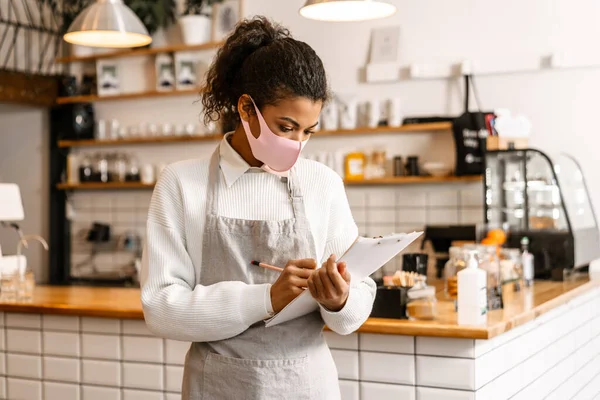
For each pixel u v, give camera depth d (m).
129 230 5.98
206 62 5.66
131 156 5.97
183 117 5.79
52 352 3.30
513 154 4.26
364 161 5.14
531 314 2.94
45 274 6.27
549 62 4.70
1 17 6.00
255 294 1.72
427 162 5.05
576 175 4.43
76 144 6.02
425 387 2.64
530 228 4.19
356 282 1.79
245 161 1.86
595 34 4.62
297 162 1.91
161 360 3.09
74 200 6.19
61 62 6.24
